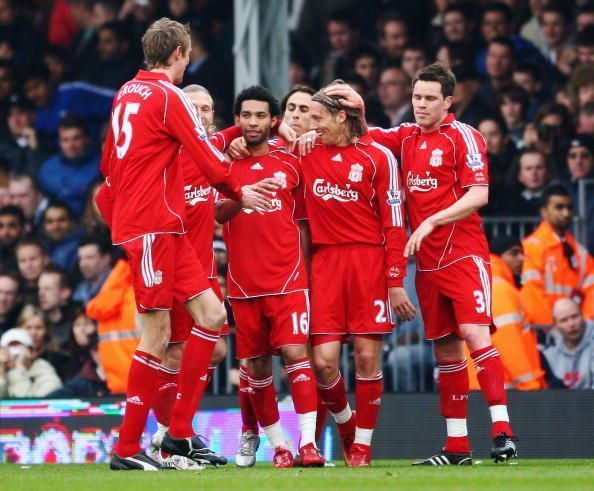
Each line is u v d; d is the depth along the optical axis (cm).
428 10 5112
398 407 3644
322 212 2739
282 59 4350
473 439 3572
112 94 5512
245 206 2625
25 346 4394
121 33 5528
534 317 4134
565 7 4934
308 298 2731
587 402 3584
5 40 5569
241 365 2886
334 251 2741
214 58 5281
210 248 2828
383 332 2738
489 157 4650
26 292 4922
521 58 4909
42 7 5662
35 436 3753
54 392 4372
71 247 5050
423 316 2800
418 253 2773
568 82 4769
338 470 2452
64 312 4725
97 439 3719
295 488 1845
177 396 2661
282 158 2759
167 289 2411
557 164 4603
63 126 5269
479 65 4881
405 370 4109
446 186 2742
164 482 2011
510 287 3912
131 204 2400
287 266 2705
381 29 5103
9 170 5309
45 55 5556
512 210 4584
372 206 2738
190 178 2794
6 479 2203
